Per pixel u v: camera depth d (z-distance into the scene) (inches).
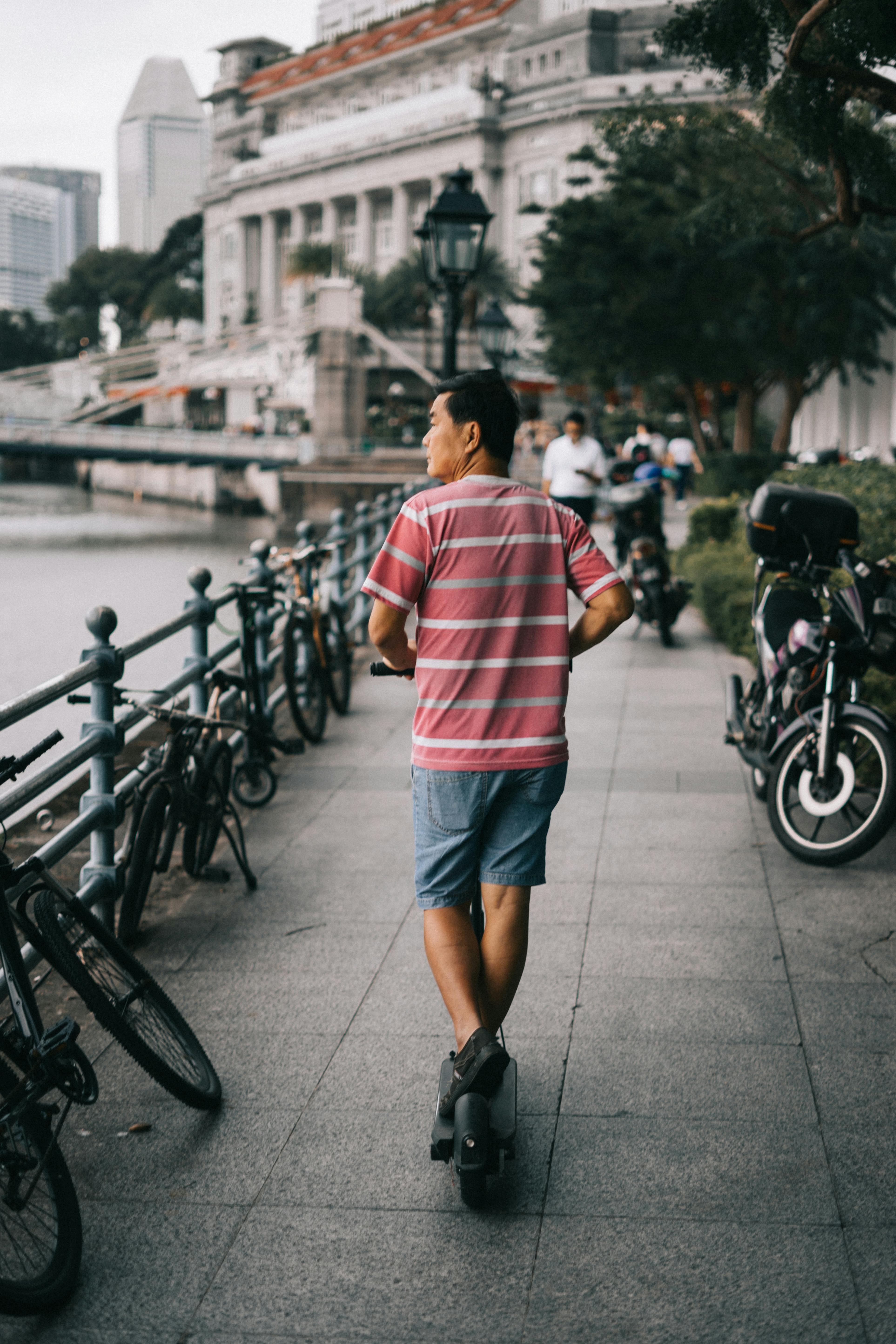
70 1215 104.7
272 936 179.5
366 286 3774.6
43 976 151.2
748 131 321.1
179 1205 115.0
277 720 326.6
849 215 261.6
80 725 479.2
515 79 4419.3
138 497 3481.8
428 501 114.7
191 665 225.8
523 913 119.5
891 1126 125.3
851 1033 145.4
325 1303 101.2
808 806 203.5
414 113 4731.8
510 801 116.9
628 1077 135.9
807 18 210.5
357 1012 153.6
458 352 2696.9
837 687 200.2
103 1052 146.6
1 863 117.0
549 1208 113.0
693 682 365.7
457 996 114.7
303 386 4072.3
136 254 6815.9
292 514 1946.4
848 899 189.3
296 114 5807.1
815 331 1026.1
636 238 1058.1
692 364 1167.0
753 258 961.5
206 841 200.7
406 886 199.3
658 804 242.5
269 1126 128.1
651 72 3949.3
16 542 1977.1
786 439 1219.2
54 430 3006.9
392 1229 110.6
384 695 362.0
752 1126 125.6
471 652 114.1
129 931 176.2
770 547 219.8
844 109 257.6
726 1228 109.3
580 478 482.0
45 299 6870.1
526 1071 137.5
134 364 5152.6
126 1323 99.6
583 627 117.5
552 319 1191.6
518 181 4325.8
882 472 467.5
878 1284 101.6
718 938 174.6
